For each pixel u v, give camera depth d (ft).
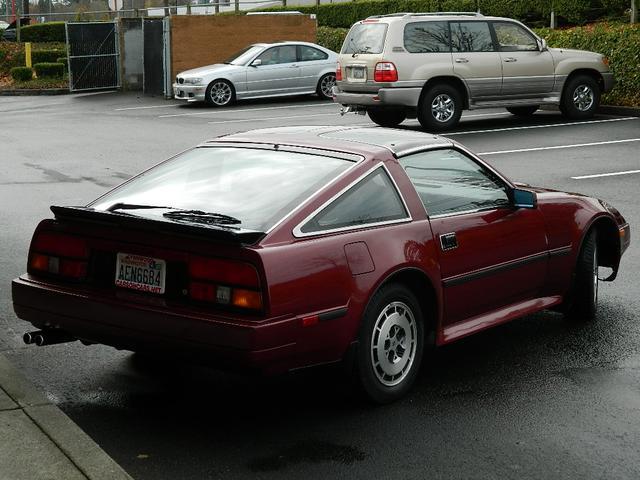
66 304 16.65
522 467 14.74
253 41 93.56
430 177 18.56
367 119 67.97
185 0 135.85
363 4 101.40
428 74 57.67
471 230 18.75
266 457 15.02
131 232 16.06
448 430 16.16
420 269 17.40
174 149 53.98
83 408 17.03
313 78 84.33
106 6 150.82
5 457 14.20
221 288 15.24
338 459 14.96
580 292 22.15
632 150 49.98
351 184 16.98
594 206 22.43
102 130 63.98
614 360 19.88
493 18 59.62
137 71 100.53
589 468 14.73
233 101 81.51
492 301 19.61
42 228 17.22
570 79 62.08
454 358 20.03
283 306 15.19
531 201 19.70
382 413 16.92
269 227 15.74
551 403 17.43
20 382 17.29
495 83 59.36
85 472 13.79
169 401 17.44
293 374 18.90
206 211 16.61
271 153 18.31
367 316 16.53
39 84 102.89
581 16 76.69
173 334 15.46
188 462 14.80
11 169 46.65
